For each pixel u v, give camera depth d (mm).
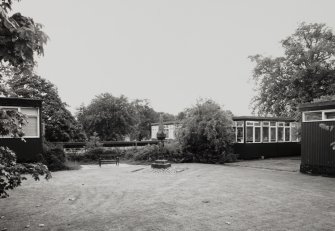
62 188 10625
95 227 6102
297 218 6914
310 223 6531
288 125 26984
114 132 44844
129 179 13016
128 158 23078
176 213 7254
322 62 30906
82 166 18953
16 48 4070
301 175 14867
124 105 47000
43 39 4172
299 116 21797
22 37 3959
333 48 30094
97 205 8062
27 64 4559
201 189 10586
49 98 37969
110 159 21344
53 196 9227
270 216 7062
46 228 6031
